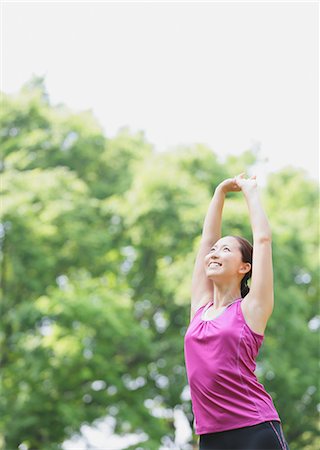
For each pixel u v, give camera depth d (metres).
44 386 21.39
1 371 22.06
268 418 4.41
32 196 23.09
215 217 5.25
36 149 26.48
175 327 24.97
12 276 23.45
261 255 4.66
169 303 24.70
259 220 4.76
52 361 21.12
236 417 4.40
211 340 4.53
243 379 4.45
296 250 26.30
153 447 21.41
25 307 21.44
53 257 22.94
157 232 24.89
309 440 25.67
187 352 4.66
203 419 4.52
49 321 22.28
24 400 21.02
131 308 23.86
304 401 24.73
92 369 22.05
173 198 24.56
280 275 24.64
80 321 21.52
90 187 27.33
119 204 25.22
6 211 22.19
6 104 26.33
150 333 23.00
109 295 22.89
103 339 22.34
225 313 4.62
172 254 24.70
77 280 24.17
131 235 24.97
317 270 26.52
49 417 21.44
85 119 27.36
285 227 26.69
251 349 4.51
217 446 4.45
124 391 23.02
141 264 25.59
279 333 24.17
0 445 21.59
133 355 23.98
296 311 24.06
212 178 27.02
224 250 4.81
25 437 21.48
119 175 28.14
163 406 24.89
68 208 23.53
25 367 21.27
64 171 24.62
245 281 4.91
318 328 26.23
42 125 26.66
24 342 21.33
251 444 4.35
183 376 23.48
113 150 28.45
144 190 24.58
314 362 24.39
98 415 22.06
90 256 24.33
